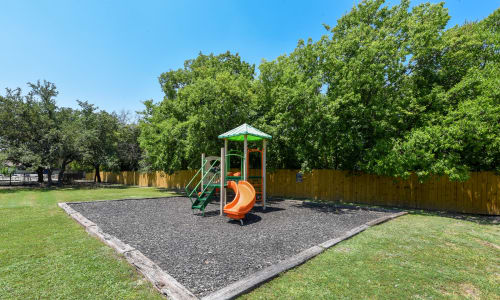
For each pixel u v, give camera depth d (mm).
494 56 9281
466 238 5516
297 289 3055
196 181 19688
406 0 10969
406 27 10359
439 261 4086
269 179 15344
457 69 9836
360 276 3449
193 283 3154
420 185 10477
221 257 4137
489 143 7926
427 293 3029
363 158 10297
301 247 4695
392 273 3568
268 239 5246
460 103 8594
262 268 3664
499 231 6289
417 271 3656
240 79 12977
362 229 6035
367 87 10234
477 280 3400
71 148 21297
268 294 2926
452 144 8164
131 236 5469
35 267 3678
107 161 24234
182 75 17688
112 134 25094
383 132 10250
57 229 5996
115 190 19297
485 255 4414
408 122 10281
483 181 9125
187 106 13711
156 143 16781
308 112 10680
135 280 3283
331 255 4242
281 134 12234
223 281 3219
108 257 4074
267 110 13641
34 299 2818
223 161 8312
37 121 21078
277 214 8336
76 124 22438
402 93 10570
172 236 5484
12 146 20172
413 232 5961
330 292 2998
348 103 10242
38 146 20734
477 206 9148
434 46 9672
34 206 9977
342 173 12594
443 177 9961
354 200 12172
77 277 3352
